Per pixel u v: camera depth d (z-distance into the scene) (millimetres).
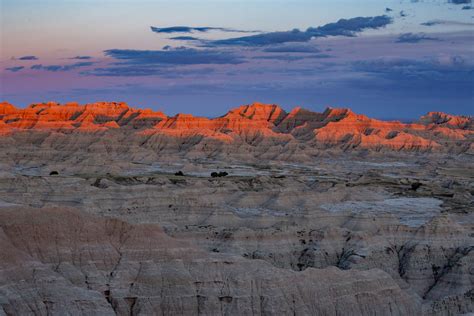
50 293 82688
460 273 115312
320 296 91875
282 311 88125
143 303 87438
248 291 89312
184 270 91000
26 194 164625
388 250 123562
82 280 88812
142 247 94250
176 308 87375
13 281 82625
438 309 100688
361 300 94438
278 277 91250
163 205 152625
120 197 157250
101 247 93500
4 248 85500
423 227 128000
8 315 79125
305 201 176375
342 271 97125
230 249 121188
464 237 127125
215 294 88938
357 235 124875
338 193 189375
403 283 116312
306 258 121750
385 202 189500
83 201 154375
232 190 184750
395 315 95375
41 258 90188
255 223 143500
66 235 93312
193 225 141375
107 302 85938
